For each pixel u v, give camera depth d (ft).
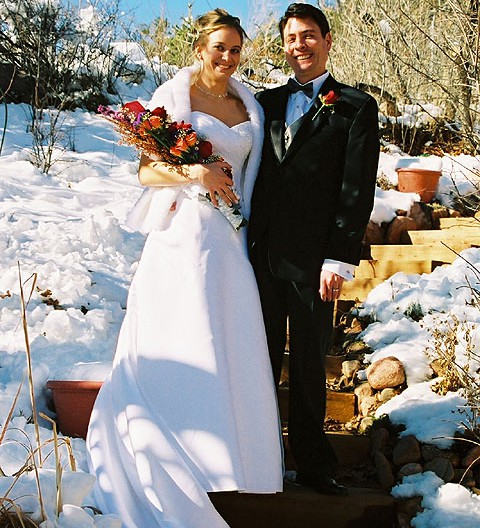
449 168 25.73
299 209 11.49
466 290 16.37
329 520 11.44
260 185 11.87
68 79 33.24
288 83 12.11
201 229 11.46
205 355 10.98
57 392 12.19
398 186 23.97
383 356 14.58
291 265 11.41
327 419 14.10
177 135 11.41
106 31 36.81
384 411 13.29
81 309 15.42
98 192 23.59
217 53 11.79
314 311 11.54
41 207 21.47
